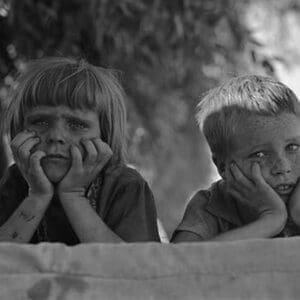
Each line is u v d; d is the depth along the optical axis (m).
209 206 2.70
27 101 2.58
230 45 5.77
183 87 5.84
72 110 2.54
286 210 2.57
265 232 2.50
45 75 2.58
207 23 5.37
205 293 1.79
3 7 5.11
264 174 2.56
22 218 2.50
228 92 2.69
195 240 2.62
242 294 1.79
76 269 1.81
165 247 1.83
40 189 2.51
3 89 5.12
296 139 2.55
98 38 5.05
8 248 1.82
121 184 2.62
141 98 5.91
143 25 5.18
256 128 2.56
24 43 5.14
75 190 2.53
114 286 1.80
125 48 5.21
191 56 5.51
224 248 1.82
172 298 1.79
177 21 5.22
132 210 2.57
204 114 2.75
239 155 2.60
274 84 2.68
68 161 2.53
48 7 5.05
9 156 4.64
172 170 8.15
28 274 1.80
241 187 2.60
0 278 1.80
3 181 2.75
